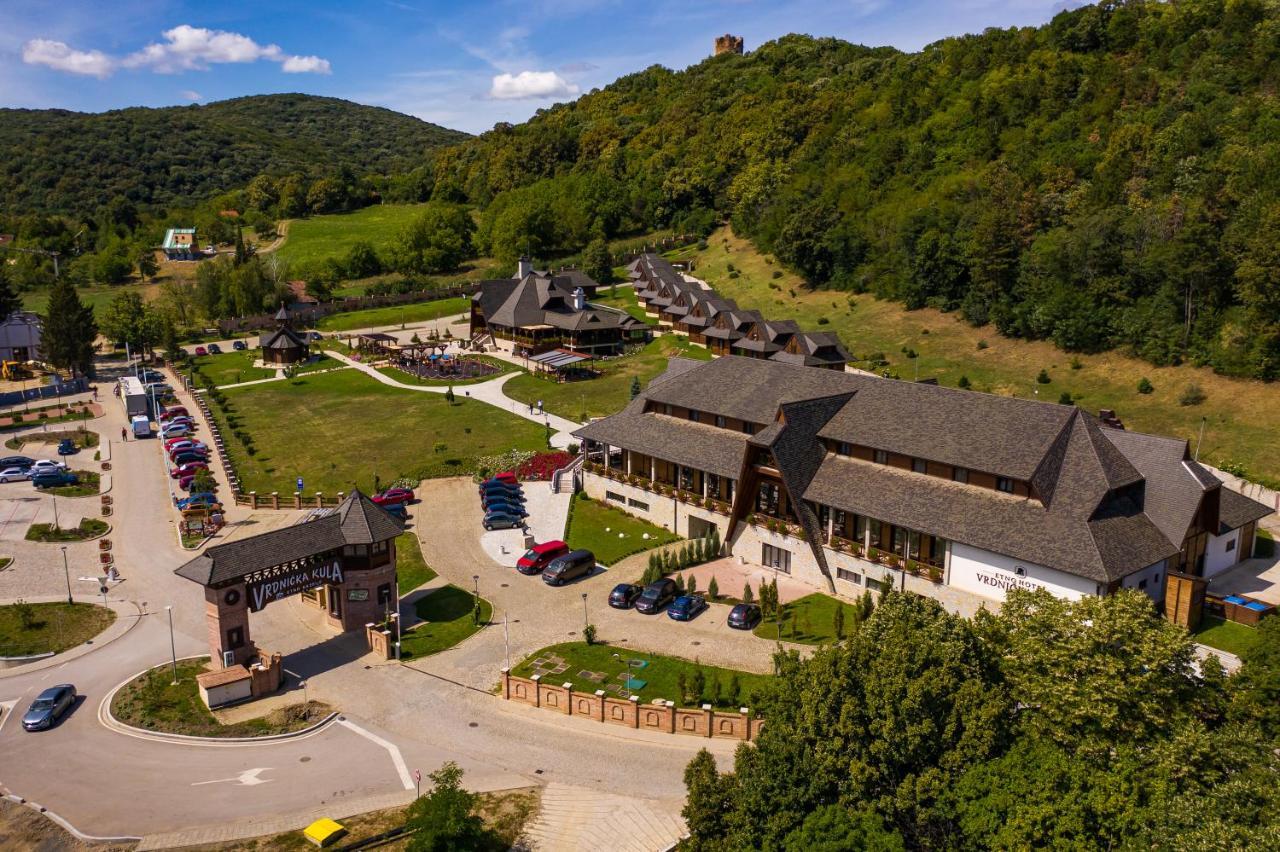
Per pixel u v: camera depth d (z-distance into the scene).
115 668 60.06
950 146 178.00
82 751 50.53
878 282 159.50
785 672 43.06
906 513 62.19
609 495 86.31
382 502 86.38
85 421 120.50
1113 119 152.38
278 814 44.81
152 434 114.94
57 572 75.06
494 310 161.62
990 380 120.50
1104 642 38.59
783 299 168.62
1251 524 69.81
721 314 143.00
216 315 189.50
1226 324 109.38
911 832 37.19
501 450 104.00
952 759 36.44
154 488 95.75
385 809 44.91
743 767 38.94
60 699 54.47
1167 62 160.00
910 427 66.69
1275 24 148.88
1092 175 145.50
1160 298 115.62
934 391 69.06
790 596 67.19
